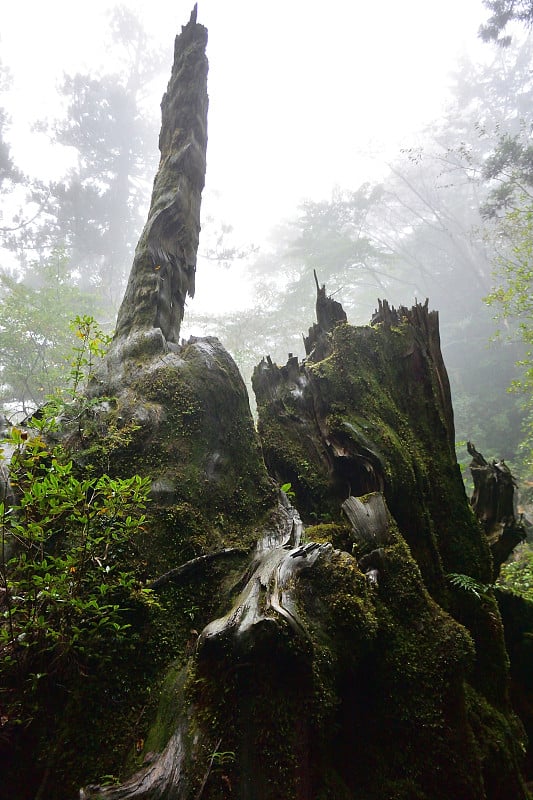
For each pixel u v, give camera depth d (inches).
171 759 90.4
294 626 97.3
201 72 240.1
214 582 125.0
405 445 184.2
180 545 127.6
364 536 141.7
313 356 208.4
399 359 204.5
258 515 147.3
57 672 102.7
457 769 115.9
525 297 422.0
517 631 197.0
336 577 117.2
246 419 163.3
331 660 105.7
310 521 167.0
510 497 217.0
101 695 103.6
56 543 111.4
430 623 130.0
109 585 104.9
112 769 95.3
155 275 195.3
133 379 161.8
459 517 184.2
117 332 186.5
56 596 93.4
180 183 216.1
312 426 186.4
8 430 139.2
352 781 111.3
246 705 94.3
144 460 138.9
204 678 98.8
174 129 233.9
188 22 248.5
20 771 97.6
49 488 97.5
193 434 147.3
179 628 115.7
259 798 87.4
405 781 114.3
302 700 97.2
